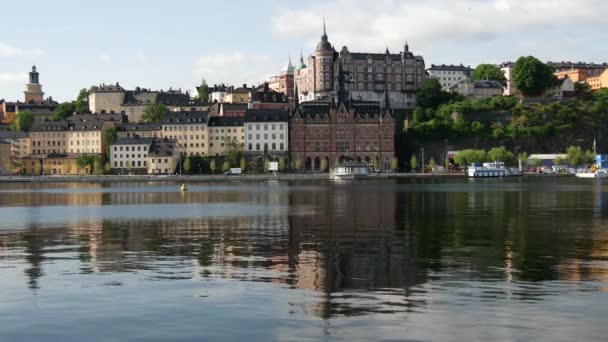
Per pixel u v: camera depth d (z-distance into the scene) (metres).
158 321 40.22
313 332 37.91
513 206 124.12
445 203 133.75
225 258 62.12
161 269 56.41
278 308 42.72
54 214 115.06
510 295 45.72
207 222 97.56
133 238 78.31
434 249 66.81
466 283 49.69
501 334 37.31
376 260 60.25
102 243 73.69
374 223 93.25
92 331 38.53
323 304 43.59
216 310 42.38
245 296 45.94
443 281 50.44
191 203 142.12
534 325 38.78
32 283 50.78
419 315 40.91
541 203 131.75
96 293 47.22
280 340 36.72
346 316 40.81
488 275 52.69
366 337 37.06
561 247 67.81
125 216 109.38
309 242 73.06
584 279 50.91
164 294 46.69
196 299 45.19
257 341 36.62
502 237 76.31
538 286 48.47
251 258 62.00
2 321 40.50
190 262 60.00
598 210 113.50
